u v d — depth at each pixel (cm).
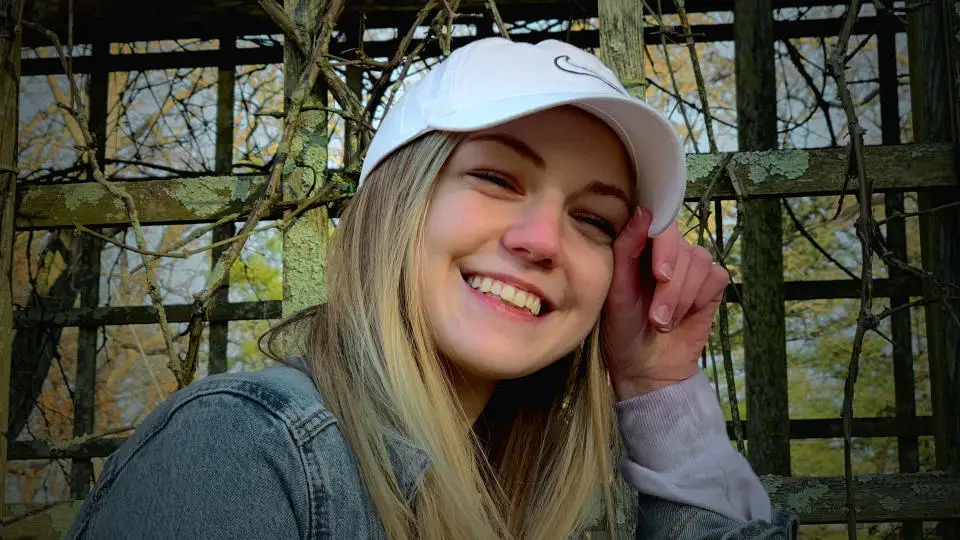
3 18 188
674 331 121
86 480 367
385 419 84
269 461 70
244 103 447
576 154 89
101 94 407
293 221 178
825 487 200
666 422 117
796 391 558
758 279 319
